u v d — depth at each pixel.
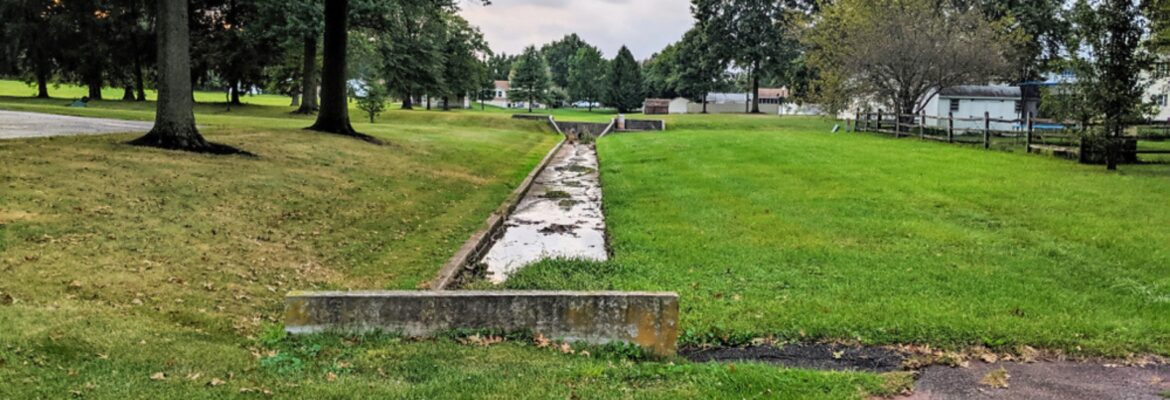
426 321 4.71
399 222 9.59
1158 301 5.68
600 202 13.05
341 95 17.52
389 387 3.73
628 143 26.52
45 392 3.29
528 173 17.44
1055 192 11.29
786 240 8.28
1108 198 10.62
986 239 8.13
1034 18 37.88
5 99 37.69
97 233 6.46
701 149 21.06
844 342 4.91
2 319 4.10
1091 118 15.25
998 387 4.04
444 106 60.84
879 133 28.55
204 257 6.40
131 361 3.81
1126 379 4.18
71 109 25.48
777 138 25.56
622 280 6.64
